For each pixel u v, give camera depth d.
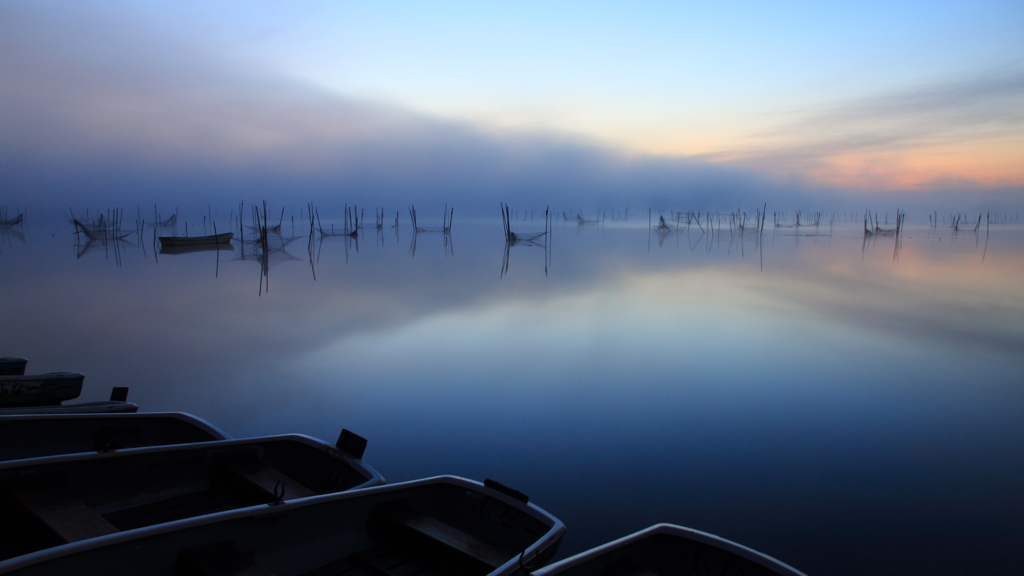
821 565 3.84
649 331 11.77
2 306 14.77
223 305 15.35
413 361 9.32
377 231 82.44
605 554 2.72
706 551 2.91
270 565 2.85
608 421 6.55
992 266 27.30
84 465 3.42
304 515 3.03
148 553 2.52
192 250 40.59
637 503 4.68
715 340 10.93
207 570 2.51
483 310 14.50
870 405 7.16
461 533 3.08
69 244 43.25
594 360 9.37
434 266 27.89
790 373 8.58
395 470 5.27
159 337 11.23
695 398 7.40
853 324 12.63
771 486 5.00
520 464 5.42
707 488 4.95
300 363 9.19
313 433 6.20
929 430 6.33
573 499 4.76
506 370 8.74
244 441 4.10
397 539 3.19
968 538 4.18
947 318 13.52
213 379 8.28
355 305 15.36
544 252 38.62
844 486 4.98
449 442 5.94
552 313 13.98
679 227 98.69
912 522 4.41
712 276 22.78
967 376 8.48
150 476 3.64
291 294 17.64
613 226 111.31
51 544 2.75
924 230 88.50
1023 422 6.53
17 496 3.03
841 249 41.44
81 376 5.50
